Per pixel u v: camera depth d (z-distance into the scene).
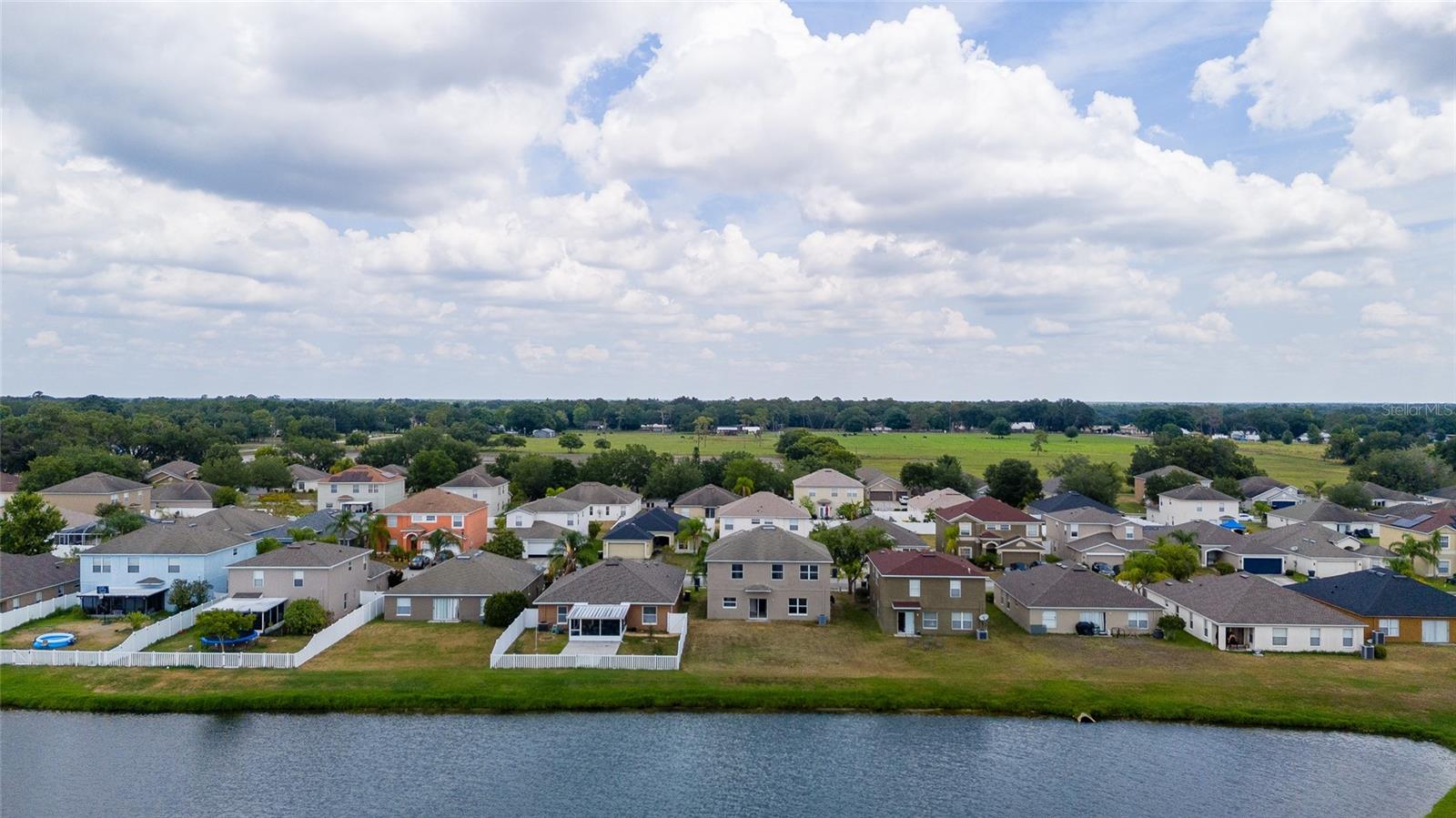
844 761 47.53
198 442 183.00
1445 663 61.53
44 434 157.75
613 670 58.28
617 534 98.94
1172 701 54.22
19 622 66.69
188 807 42.38
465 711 52.84
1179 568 81.50
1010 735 50.69
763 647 64.00
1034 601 69.38
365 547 98.00
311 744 48.72
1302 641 64.50
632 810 42.72
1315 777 45.84
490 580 71.88
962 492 144.50
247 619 60.91
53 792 43.53
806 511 109.44
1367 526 113.56
